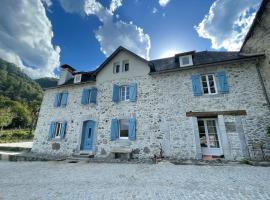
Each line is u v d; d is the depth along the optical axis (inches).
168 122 320.2
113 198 135.8
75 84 443.2
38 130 446.0
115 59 420.8
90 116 396.5
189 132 299.6
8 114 909.2
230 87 296.4
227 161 252.8
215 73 315.6
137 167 249.3
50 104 463.8
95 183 179.0
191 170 216.4
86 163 301.1
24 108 1237.1
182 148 296.0
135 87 369.7
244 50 327.3
